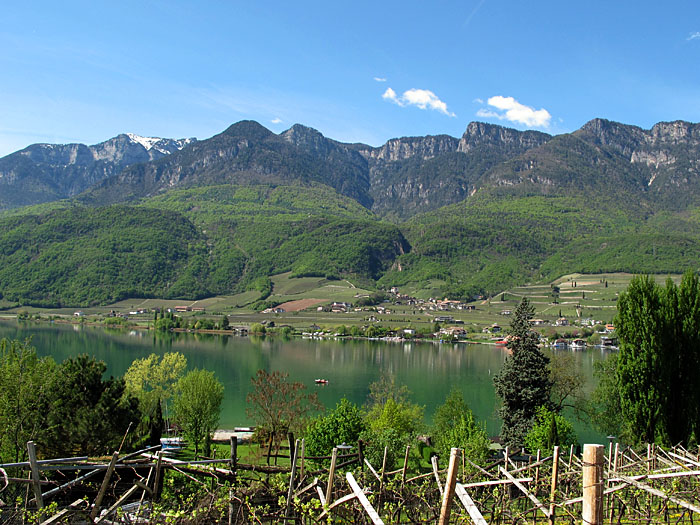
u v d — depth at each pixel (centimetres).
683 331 2820
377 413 4825
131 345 12531
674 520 1312
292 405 4131
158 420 4188
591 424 4491
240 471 1568
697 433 2764
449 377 9300
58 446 2639
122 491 1652
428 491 1400
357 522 1247
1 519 1120
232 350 12556
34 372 2958
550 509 1108
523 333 3853
